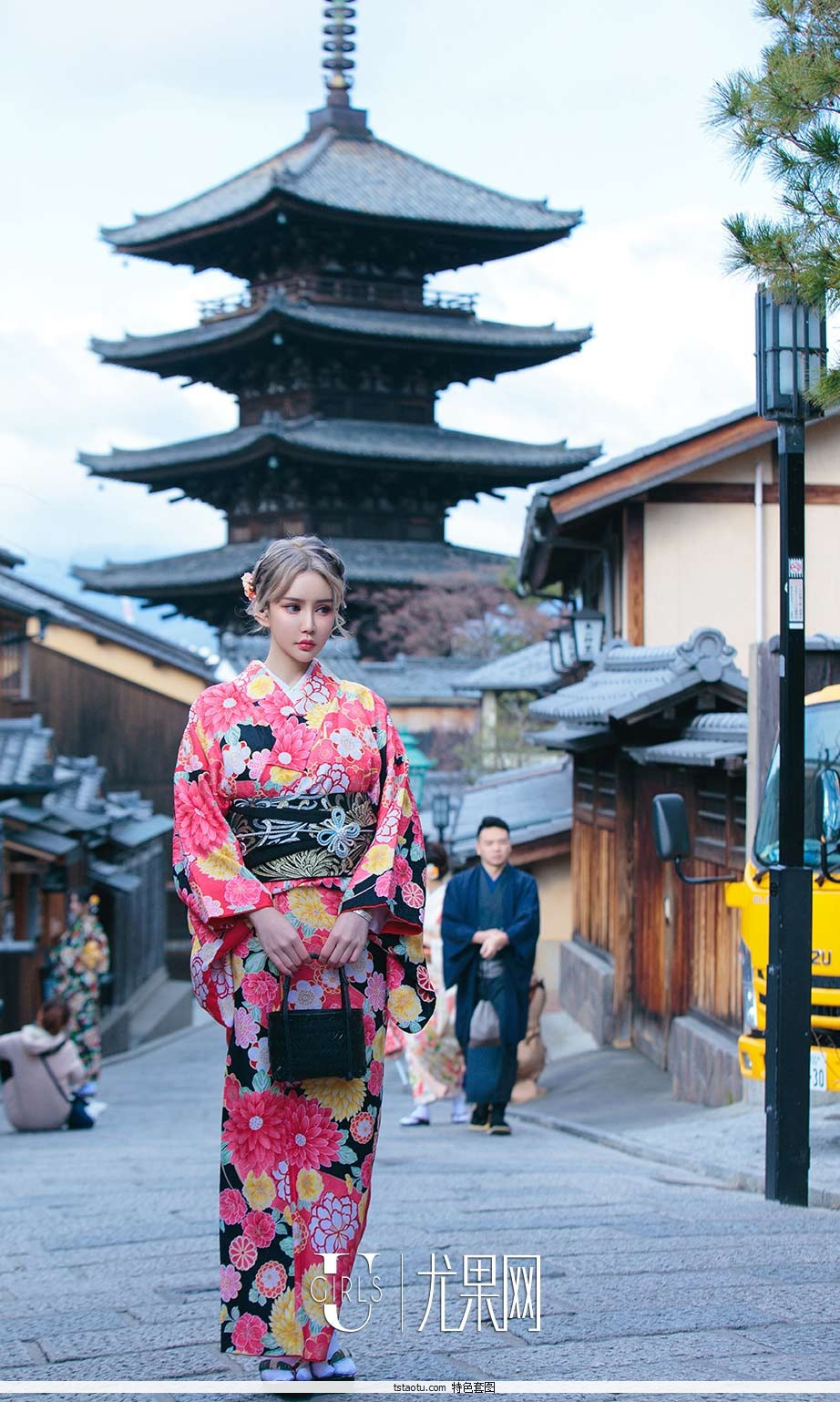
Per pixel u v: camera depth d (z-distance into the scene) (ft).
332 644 135.33
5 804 73.56
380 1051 10.99
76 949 46.93
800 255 18.13
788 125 18.02
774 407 20.01
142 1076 67.26
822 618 49.93
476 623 144.36
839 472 50.19
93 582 155.63
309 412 152.76
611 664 49.11
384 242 153.07
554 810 65.05
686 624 50.96
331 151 159.12
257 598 10.93
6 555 92.27
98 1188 24.89
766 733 27.86
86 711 128.06
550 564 66.49
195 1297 14.42
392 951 11.03
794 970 20.11
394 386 155.63
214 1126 41.63
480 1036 31.55
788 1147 20.17
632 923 47.57
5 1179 27.58
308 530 152.66
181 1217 20.59
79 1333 12.90
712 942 36.88
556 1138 32.91
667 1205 20.21
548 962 60.80
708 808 37.81
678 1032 37.88
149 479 156.97
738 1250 16.02
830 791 23.39
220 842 10.52
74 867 80.84
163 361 153.48
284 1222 10.62
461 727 135.23
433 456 145.07
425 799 90.22
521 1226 18.11
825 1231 17.52
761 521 50.83
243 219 146.92
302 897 10.62
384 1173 24.95
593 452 150.00
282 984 10.55
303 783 10.66
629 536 50.93
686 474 50.21
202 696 10.85
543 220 152.46
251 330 143.23
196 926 10.61
